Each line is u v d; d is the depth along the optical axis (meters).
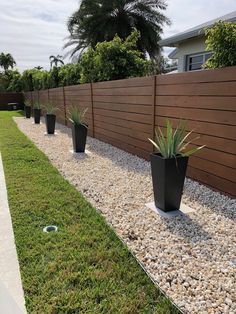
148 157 5.34
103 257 2.37
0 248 2.50
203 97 3.72
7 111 21.12
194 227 2.89
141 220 3.07
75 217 3.11
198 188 3.88
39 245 2.54
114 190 3.97
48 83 15.13
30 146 7.02
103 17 15.36
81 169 5.02
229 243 2.59
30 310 1.83
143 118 5.30
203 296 1.96
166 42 9.33
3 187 4.03
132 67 8.22
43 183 4.20
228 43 3.70
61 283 2.06
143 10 15.45
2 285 2.04
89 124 8.25
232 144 3.36
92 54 9.09
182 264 2.30
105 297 1.95
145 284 2.07
